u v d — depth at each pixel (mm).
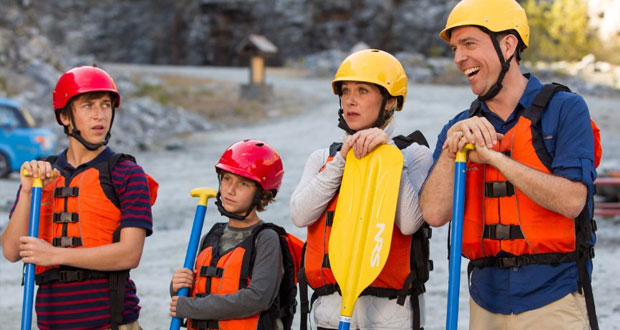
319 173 3529
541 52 46500
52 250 3488
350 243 3367
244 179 3732
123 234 3574
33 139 17641
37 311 3613
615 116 27406
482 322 3371
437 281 7723
